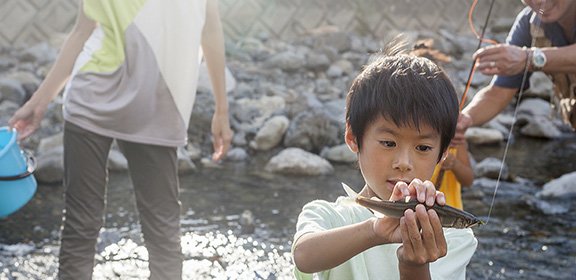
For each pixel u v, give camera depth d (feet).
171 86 12.69
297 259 7.07
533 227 18.92
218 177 22.27
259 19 41.70
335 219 7.90
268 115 27.27
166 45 12.62
